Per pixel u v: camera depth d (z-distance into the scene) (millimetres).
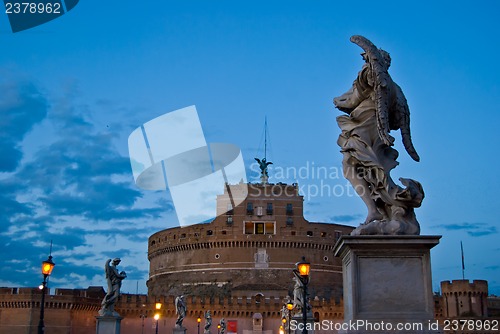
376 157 10086
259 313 128375
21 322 114625
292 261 146500
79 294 123062
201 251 151250
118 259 35219
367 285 9445
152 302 127188
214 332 126688
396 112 10297
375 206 10023
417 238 9414
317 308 124062
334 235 153250
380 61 10070
